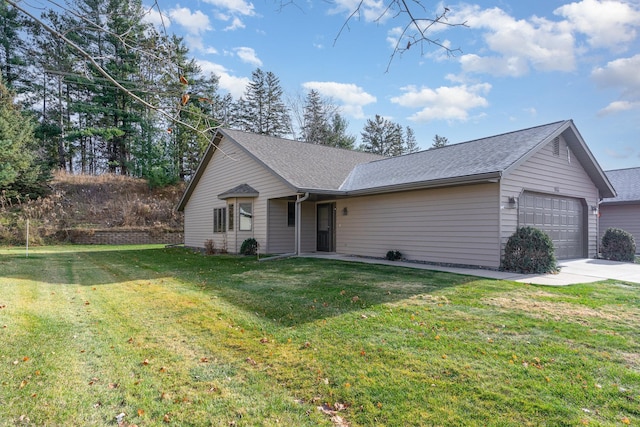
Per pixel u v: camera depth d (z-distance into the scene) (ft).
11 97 68.59
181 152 92.84
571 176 39.50
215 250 52.54
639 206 51.49
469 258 32.32
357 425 8.94
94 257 46.26
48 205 72.69
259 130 118.11
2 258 43.50
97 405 9.78
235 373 11.73
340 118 120.37
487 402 9.82
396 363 12.20
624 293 21.58
